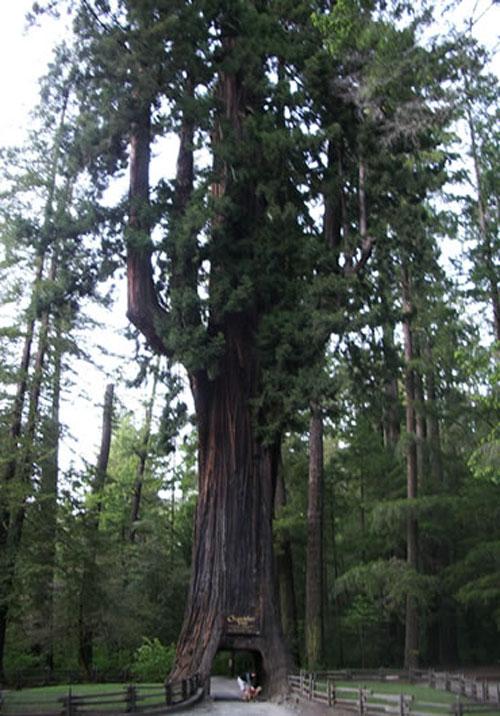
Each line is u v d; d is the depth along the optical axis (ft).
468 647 143.54
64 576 98.07
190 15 74.28
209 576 74.33
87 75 75.82
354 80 72.84
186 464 157.48
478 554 107.65
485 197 95.76
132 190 77.00
